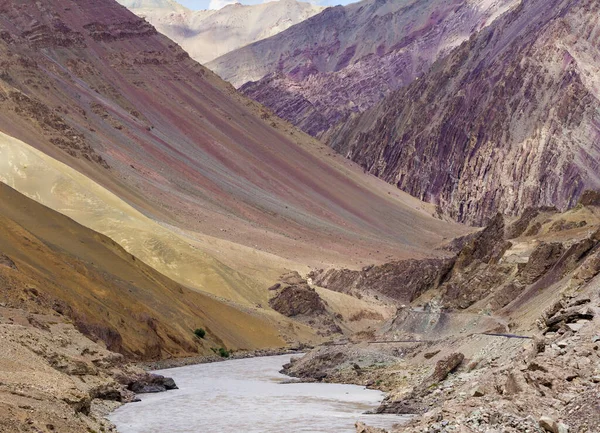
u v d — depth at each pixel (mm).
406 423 43031
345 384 80750
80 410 46031
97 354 69375
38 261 89938
